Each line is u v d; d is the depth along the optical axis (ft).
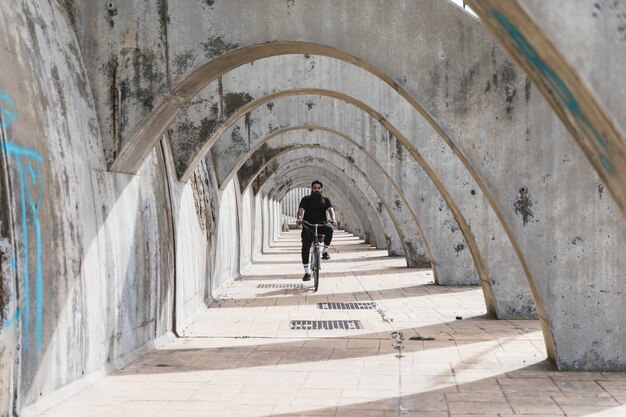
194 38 21.72
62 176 17.56
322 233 42.83
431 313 31.94
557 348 20.48
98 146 20.89
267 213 90.79
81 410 16.24
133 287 22.86
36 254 15.53
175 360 22.31
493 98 21.79
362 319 30.42
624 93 8.30
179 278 29.14
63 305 17.04
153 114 21.45
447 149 33.96
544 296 20.65
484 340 25.14
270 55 24.03
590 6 8.33
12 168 14.65
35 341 15.40
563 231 20.79
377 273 51.90
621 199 9.48
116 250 21.33
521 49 9.32
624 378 19.60
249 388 18.53
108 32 21.45
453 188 32.53
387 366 21.13
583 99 8.52
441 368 20.83
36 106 16.60
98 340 19.58
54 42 18.94
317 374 20.15
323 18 22.38
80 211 18.60
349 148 55.52
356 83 35.73
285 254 78.38
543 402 17.06
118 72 21.43
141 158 23.21
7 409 13.99
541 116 21.45
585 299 20.57
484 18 9.71
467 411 16.31
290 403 17.06
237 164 43.78
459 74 22.06
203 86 23.40
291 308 34.27
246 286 45.03
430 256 43.96
